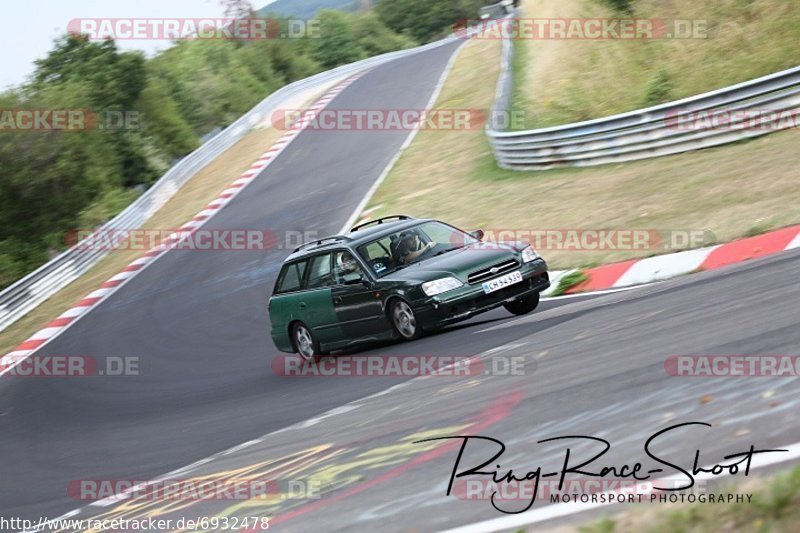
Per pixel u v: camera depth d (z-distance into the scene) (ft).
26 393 120.67
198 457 64.08
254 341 115.85
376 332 86.84
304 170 237.04
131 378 113.29
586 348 57.62
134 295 168.76
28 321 174.50
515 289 82.17
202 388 96.73
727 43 167.94
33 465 81.00
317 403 70.28
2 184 243.19
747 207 96.73
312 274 92.43
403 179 191.21
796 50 153.69
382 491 39.99
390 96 303.27
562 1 226.17
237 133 322.96
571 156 149.59
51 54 316.19
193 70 401.08
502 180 159.94
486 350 69.00
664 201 111.34
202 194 250.57
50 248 245.65
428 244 88.48
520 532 30.27
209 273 168.14
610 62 190.80
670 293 70.28
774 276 62.44
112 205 260.01
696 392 40.37
